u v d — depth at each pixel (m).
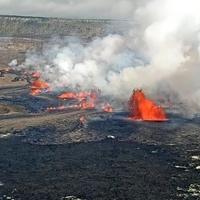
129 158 99.25
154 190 79.69
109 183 83.44
